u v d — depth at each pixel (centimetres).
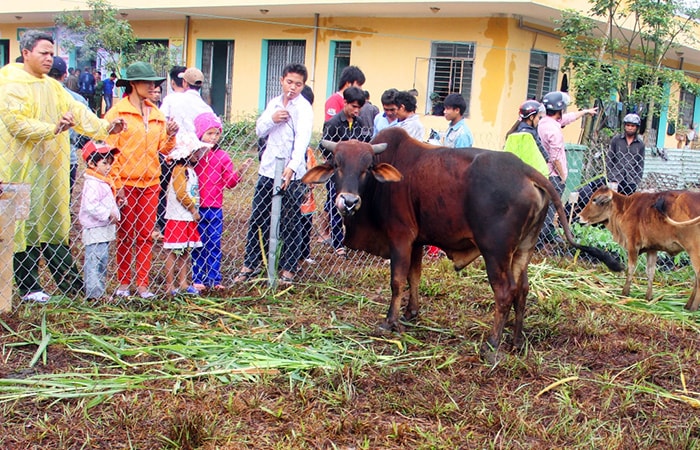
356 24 1838
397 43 1778
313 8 1798
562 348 582
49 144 591
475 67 1669
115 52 1978
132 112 619
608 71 1448
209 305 624
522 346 574
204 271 671
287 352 521
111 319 563
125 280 625
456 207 546
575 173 1039
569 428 438
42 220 599
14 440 386
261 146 720
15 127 559
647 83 1497
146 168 620
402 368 512
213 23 2077
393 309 588
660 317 677
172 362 492
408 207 572
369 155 555
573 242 553
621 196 757
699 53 2091
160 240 830
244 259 726
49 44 575
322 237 855
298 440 405
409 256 582
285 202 700
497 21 1628
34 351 499
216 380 473
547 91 1805
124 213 619
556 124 885
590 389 503
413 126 804
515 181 531
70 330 535
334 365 504
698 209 692
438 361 534
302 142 682
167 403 437
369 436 416
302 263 771
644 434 441
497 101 1648
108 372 477
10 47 2575
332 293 689
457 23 1683
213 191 657
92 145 599
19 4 2277
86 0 2027
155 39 2194
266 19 1973
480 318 641
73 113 573
